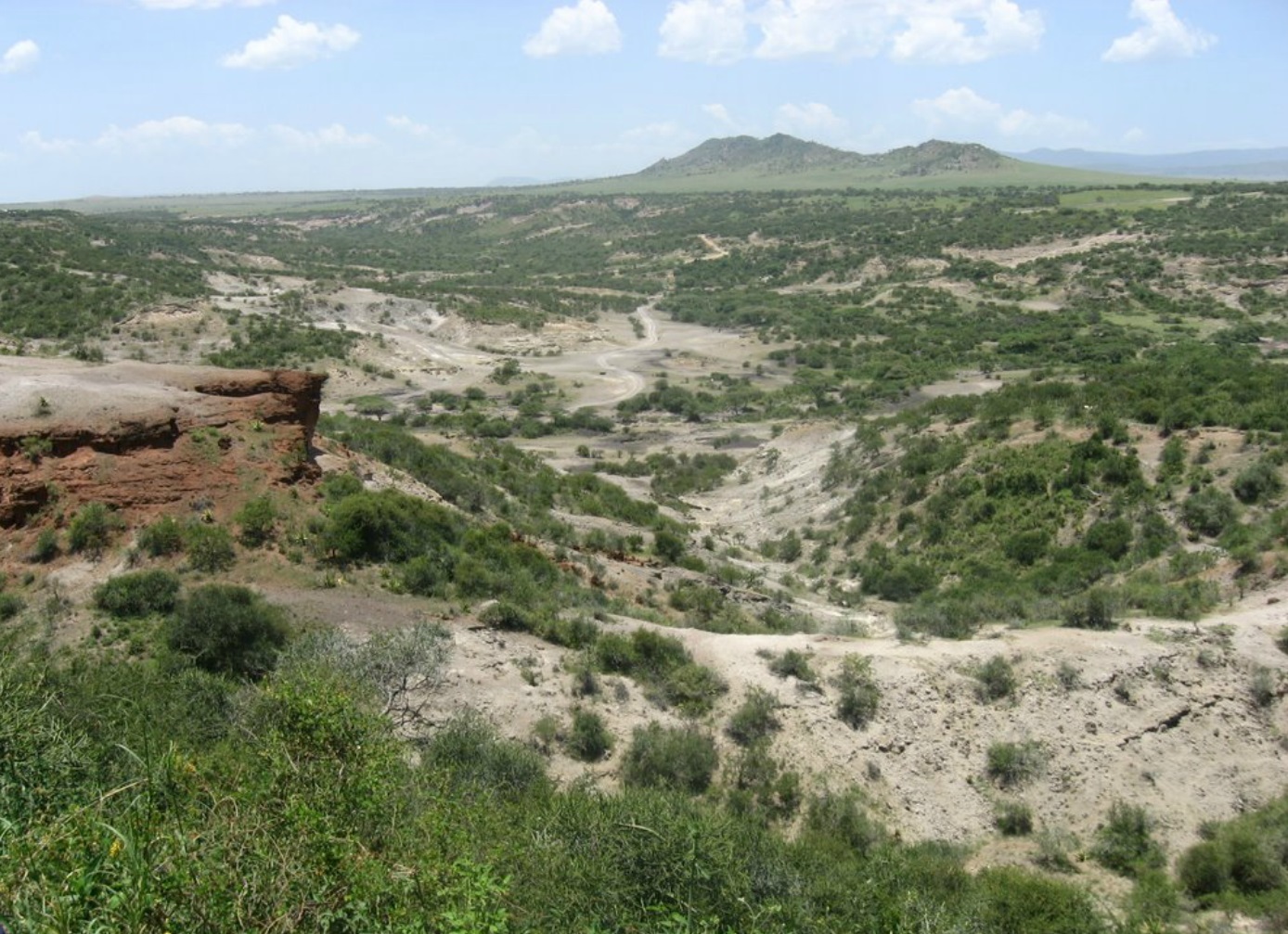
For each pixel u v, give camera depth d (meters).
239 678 18.22
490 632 21.91
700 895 9.78
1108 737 20.06
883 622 28.81
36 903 5.97
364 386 89.12
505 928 7.54
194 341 89.62
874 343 106.88
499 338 112.69
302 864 6.85
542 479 46.09
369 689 15.91
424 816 8.76
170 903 6.13
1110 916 14.77
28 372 26.91
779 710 20.00
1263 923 14.79
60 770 8.42
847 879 13.17
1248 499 31.50
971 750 19.67
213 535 22.84
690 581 31.95
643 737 18.75
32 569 21.33
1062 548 33.12
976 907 13.59
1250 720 20.78
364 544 24.69
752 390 88.44
